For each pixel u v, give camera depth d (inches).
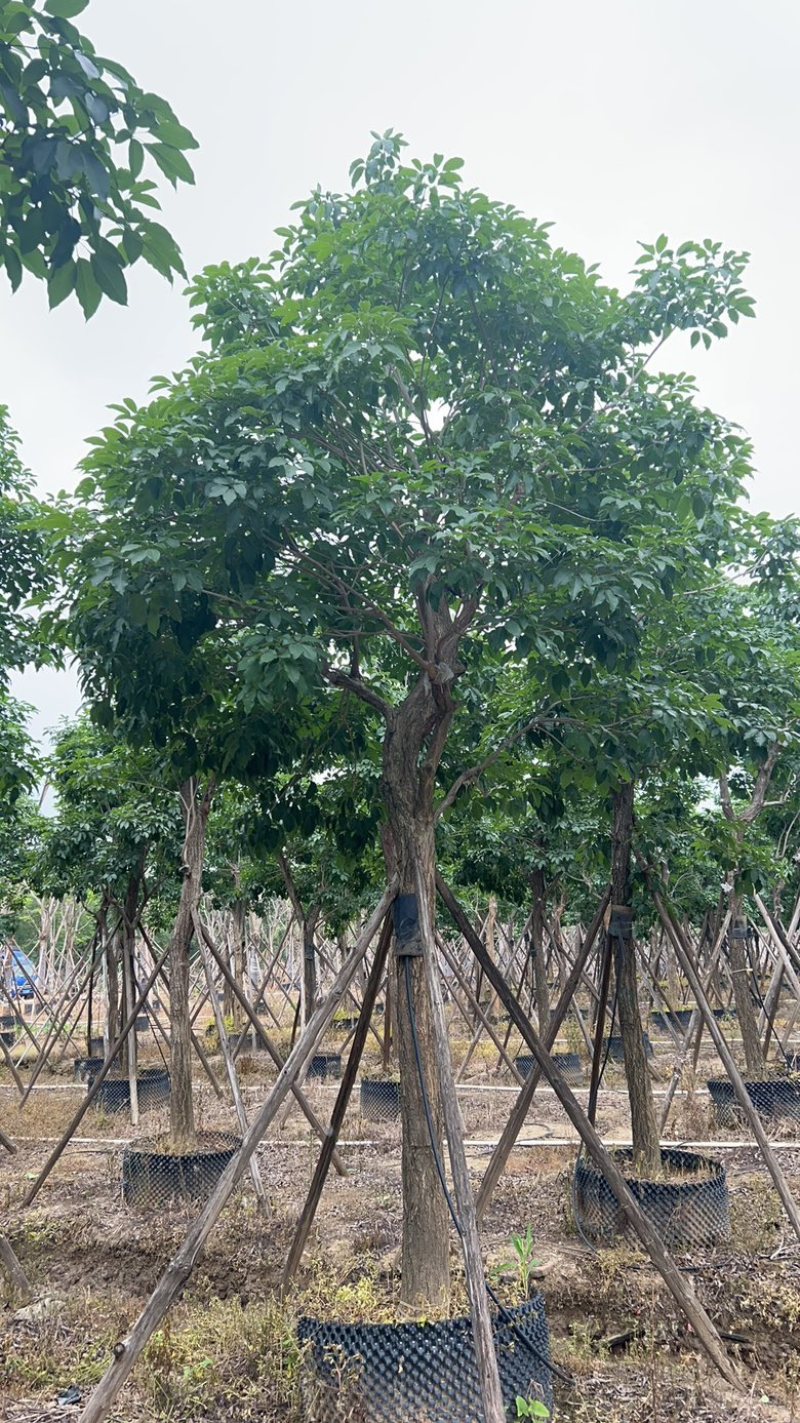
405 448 203.0
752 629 280.2
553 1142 354.0
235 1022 675.4
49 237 101.0
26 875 551.8
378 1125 409.1
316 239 194.7
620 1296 201.2
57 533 177.2
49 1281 229.6
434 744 200.4
